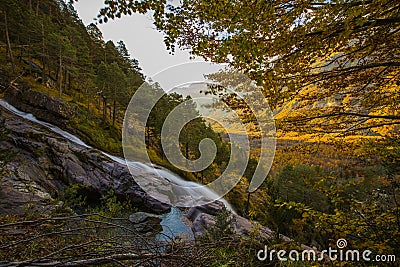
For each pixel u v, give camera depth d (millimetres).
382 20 2184
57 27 28000
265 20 1950
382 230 2387
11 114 15570
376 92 3006
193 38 2133
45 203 5344
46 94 18719
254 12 1770
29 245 2178
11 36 25281
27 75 22531
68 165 12219
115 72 19703
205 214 7355
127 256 1613
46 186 10383
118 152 17922
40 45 23578
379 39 2404
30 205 4816
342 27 2129
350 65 2748
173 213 8992
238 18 1752
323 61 2572
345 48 2510
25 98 18141
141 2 1968
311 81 2656
